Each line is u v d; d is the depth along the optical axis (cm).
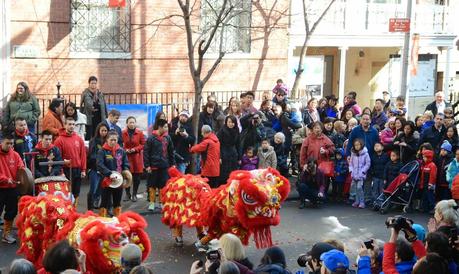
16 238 1250
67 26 1836
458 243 765
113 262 874
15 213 1220
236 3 1900
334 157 1606
